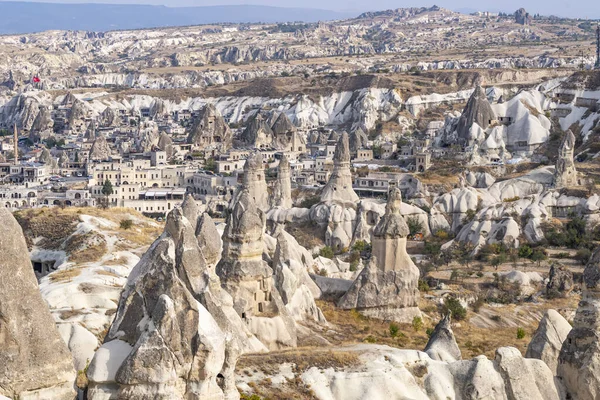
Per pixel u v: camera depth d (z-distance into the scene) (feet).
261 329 235.40
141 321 140.36
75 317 240.53
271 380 185.16
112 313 250.16
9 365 123.54
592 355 190.70
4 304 123.34
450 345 215.10
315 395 183.11
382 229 317.22
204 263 167.02
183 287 141.90
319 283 330.54
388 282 315.78
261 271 243.60
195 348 138.41
